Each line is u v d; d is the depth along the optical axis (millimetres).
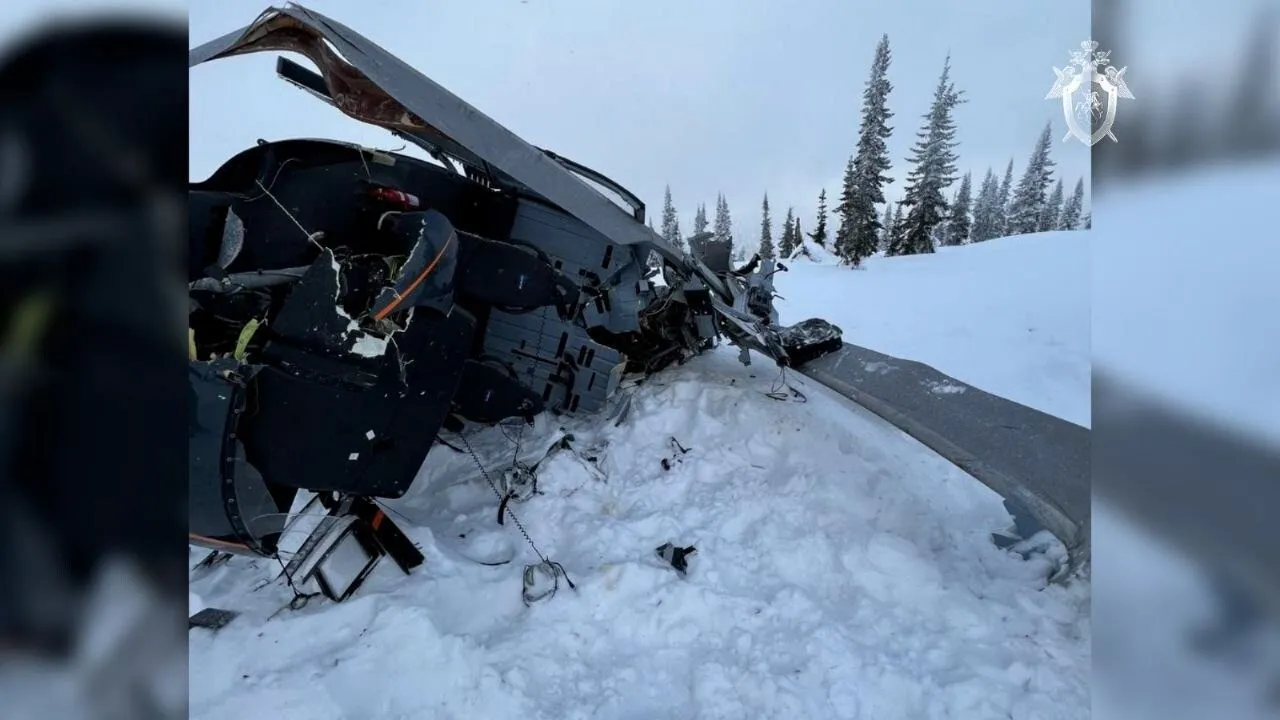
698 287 4926
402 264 3078
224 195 3211
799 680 2393
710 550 3242
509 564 3209
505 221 4672
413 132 3670
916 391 4520
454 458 4543
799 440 4418
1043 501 3234
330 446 2885
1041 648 2516
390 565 3057
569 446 4336
